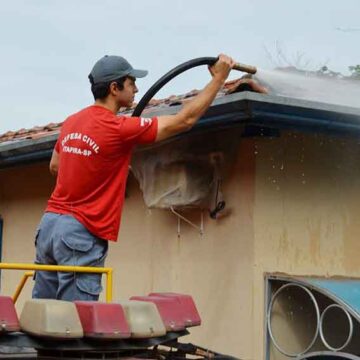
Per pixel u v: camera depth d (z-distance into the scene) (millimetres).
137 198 9438
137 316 5484
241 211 8141
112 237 6590
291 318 8148
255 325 7910
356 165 8797
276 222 8156
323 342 7730
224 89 7832
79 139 6535
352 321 7676
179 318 5922
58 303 5281
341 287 7836
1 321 5152
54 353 5402
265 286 8000
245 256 8055
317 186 8492
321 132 8250
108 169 6527
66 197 6566
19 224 11555
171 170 8289
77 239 6445
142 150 8500
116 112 6812
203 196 8305
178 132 6551
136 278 9312
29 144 9695
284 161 8273
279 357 8008
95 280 6402
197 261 8562
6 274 11625
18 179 11641
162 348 6988
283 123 7766
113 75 6703
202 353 6242
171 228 8922
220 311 8242
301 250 8305
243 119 7547
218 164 8305
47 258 6680
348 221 8703
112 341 5461
